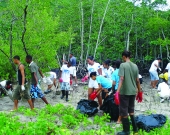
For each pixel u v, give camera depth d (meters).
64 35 11.73
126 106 6.33
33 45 10.86
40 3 11.59
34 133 5.48
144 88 14.76
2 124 6.01
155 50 20.48
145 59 20.20
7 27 11.22
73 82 16.14
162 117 7.16
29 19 11.04
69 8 20.00
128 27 20.41
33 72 8.92
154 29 19.39
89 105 8.45
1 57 11.06
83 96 12.13
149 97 12.07
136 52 20.83
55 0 19.92
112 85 8.17
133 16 20.47
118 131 6.75
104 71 10.06
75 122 6.88
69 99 11.38
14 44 10.96
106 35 20.80
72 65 15.35
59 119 7.49
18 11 10.98
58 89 13.30
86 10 20.39
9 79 11.82
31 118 7.42
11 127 5.92
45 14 11.27
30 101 8.48
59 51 20.55
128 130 6.36
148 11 20.78
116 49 20.47
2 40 11.26
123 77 6.21
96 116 7.55
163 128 6.46
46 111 8.14
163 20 19.08
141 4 21.06
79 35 20.70
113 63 8.53
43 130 5.64
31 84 9.03
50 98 11.42
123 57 6.52
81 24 20.44
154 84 14.62
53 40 11.38
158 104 10.62
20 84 8.31
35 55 10.80
